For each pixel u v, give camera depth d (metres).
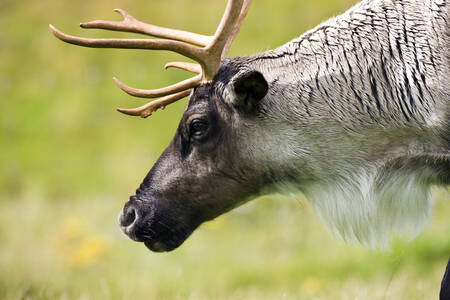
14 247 22.92
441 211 20.33
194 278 19.61
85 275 19.48
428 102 9.97
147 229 10.86
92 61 37.56
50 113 35.75
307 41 10.78
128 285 16.17
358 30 10.55
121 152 31.94
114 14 39.22
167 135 31.78
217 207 10.91
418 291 12.91
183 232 10.96
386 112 10.24
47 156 33.16
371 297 12.81
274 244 22.66
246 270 20.14
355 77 10.38
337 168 10.59
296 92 10.47
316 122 10.41
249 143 10.51
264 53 10.86
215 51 10.36
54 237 23.98
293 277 19.34
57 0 42.06
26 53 39.69
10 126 35.31
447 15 9.98
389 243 12.12
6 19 42.06
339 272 18.97
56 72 38.03
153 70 35.41
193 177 10.73
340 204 10.77
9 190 31.50
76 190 30.20
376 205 10.67
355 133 10.40
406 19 10.30
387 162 10.45
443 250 18.44
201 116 10.48
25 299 12.88
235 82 10.05
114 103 34.84
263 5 34.59
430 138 10.15
